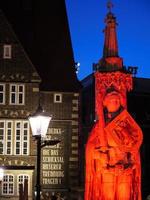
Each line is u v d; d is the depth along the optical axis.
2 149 38.84
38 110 15.90
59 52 43.28
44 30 44.28
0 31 40.09
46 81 41.16
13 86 39.78
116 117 24.70
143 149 53.94
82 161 49.88
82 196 39.00
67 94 41.12
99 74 25.09
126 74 25.16
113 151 24.44
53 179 39.97
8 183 38.34
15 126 39.28
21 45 40.19
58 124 40.59
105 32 26.06
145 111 55.84
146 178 53.03
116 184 24.23
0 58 39.81
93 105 53.12
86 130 54.03
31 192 38.41
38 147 15.62
